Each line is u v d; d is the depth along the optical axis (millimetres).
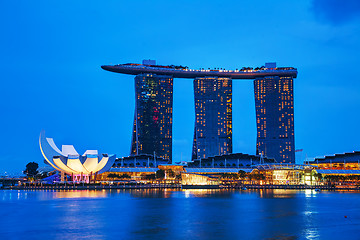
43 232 76000
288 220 91625
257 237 70750
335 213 105000
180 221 89938
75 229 79062
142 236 71688
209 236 71562
